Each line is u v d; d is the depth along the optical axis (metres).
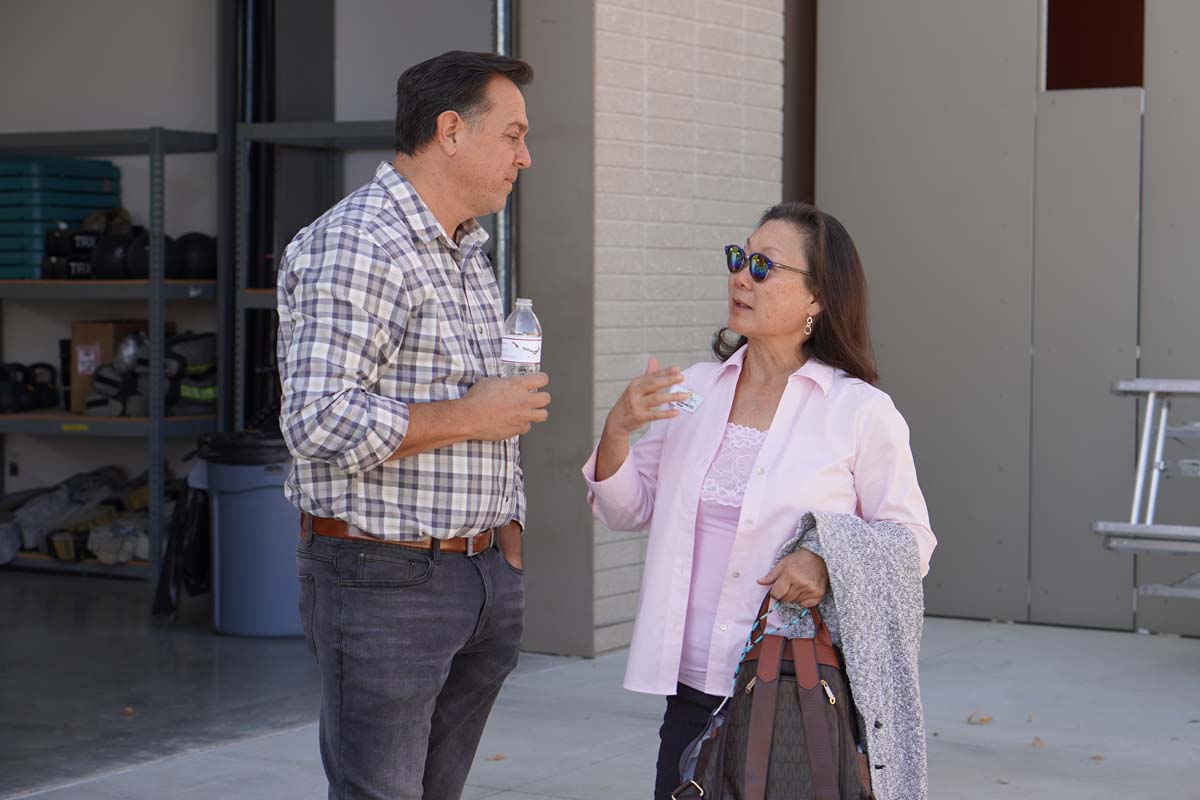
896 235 7.94
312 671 6.81
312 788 5.02
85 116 10.01
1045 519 7.69
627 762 5.30
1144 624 7.53
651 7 7.02
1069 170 7.57
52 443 10.20
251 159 8.80
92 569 9.22
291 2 8.96
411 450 3.01
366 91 9.08
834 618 2.86
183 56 9.70
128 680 6.61
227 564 7.50
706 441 3.11
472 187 3.16
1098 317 7.54
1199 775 5.17
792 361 3.13
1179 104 7.37
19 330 10.26
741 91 7.56
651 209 7.04
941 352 7.86
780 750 2.74
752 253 3.07
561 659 6.90
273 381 8.80
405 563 3.11
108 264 9.00
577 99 6.77
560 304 6.84
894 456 2.99
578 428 6.82
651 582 3.09
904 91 7.89
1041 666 6.82
